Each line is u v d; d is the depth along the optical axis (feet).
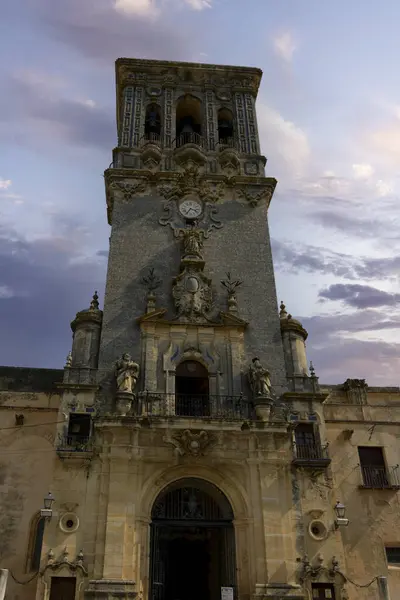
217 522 80.28
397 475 92.48
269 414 84.79
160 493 81.20
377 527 87.71
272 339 94.84
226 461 81.00
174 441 80.23
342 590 75.05
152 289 97.86
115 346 90.68
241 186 111.65
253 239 106.22
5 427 89.10
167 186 109.29
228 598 73.41
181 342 91.66
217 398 87.10
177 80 127.34
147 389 86.53
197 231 104.12
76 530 74.95
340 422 95.66
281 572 74.64
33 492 85.05
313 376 91.81
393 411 99.66
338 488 90.27
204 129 120.47
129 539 74.64
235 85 128.98
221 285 100.17
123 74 126.62
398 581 83.76
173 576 98.27
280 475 81.30
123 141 115.55
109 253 100.89
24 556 80.79
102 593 70.28
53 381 107.65
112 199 109.09
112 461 78.54
